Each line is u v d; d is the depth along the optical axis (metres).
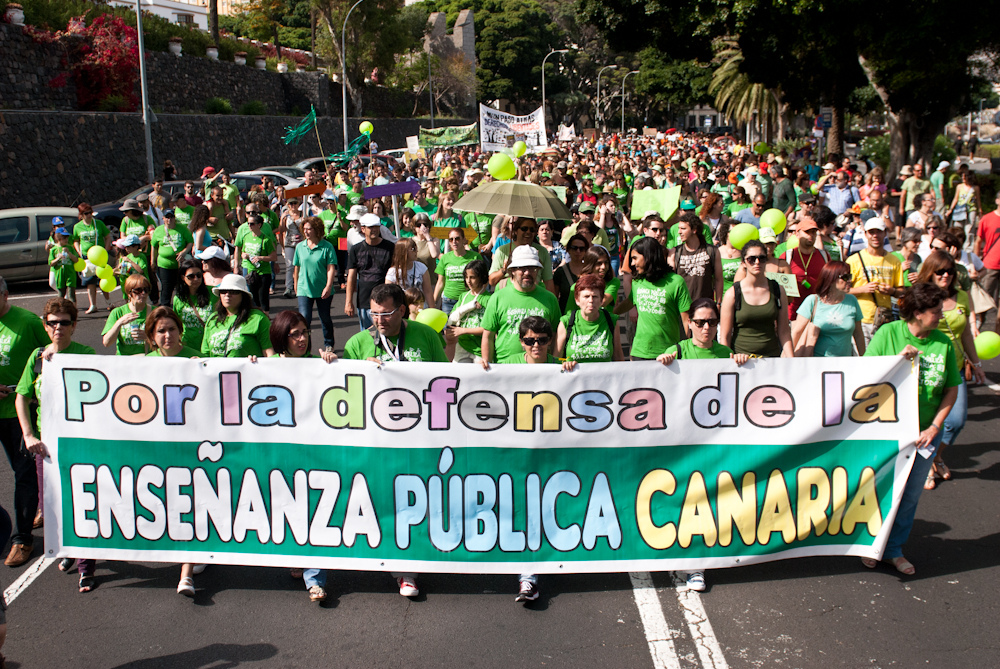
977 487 6.31
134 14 36.19
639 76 67.06
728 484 4.93
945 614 4.55
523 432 4.90
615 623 4.55
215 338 5.88
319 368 4.91
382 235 9.02
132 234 11.74
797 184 16.22
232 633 4.52
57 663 4.28
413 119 61.78
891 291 7.33
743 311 6.21
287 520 4.98
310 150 45.06
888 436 4.89
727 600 4.76
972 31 19.11
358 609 4.77
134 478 5.02
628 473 4.93
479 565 4.92
